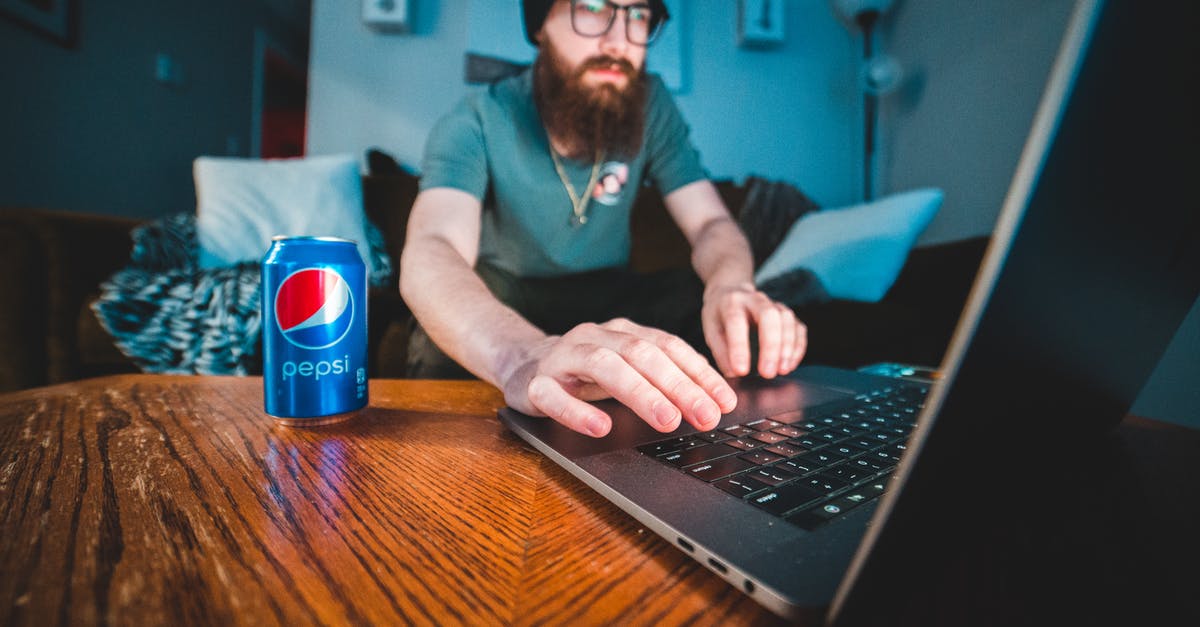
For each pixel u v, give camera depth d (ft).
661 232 6.48
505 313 2.16
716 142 8.02
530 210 4.26
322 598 0.65
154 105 10.25
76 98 8.59
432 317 2.30
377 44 7.86
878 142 7.96
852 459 1.07
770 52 8.02
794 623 0.59
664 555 0.80
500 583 0.70
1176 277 0.84
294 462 1.15
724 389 1.30
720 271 3.39
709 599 0.68
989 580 0.69
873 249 4.98
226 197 5.49
